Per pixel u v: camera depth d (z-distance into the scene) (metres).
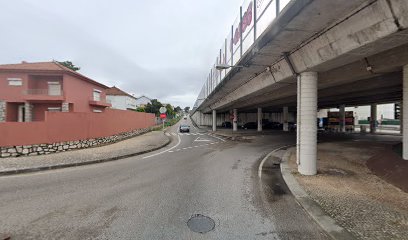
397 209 4.82
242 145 17.31
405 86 8.15
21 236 3.78
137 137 22.81
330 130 37.22
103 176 7.81
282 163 9.96
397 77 11.61
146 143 17.33
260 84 13.73
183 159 11.22
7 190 6.22
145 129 30.69
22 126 11.25
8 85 20.84
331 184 6.76
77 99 23.00
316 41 6.97
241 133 30.12
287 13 5.88
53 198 5.59
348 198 5.51
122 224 4.22
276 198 5.67
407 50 6.73
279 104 28.47
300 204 5.22
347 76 9.12
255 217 4.57
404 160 8.02
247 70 12.25
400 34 4.86
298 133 8.53
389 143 17.66
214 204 5.25
